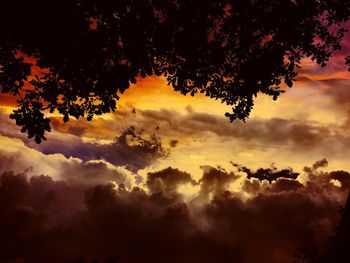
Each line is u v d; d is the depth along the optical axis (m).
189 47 5.37
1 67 5.07
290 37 5.57
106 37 4.95
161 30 5.27
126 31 5.04
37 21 4.54
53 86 5.47
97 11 4.93
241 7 5.37
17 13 4.43
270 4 5.49
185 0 5.20
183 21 5.23
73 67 5.08
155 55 5.50
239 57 5.84
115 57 5.22
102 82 5.26
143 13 5.10
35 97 5.50
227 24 5.52
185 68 5.71
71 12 4.58
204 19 5.29
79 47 4.88
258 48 5.75
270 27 5.53
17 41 4.78
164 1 5.20
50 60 4.89
